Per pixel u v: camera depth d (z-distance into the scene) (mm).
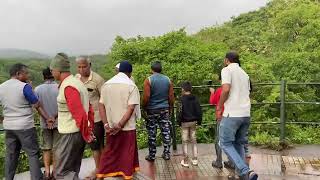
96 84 5801
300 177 6141
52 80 5949
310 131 10609
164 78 6793
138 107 5543
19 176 6648
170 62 14117
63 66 4859
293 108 12133
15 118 5578
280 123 8023
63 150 4883
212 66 13648
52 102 5871
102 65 14859
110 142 5465
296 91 13570
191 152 7266
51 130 5984
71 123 4859
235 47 21641
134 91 5395
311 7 17156
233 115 5480
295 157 7238
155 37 15891
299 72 13805
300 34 16188
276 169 6539
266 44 19516
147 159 7039
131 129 5477
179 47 14242
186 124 6727
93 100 5797
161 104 6801
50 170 6145
